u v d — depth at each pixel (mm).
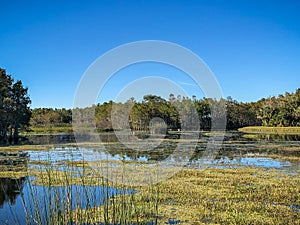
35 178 9461
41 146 20312
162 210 6520
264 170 11422
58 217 3801
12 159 14234
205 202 7191
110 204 5246
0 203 7098
